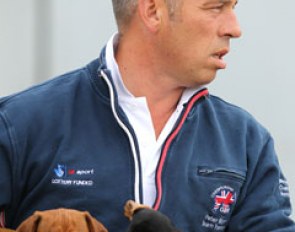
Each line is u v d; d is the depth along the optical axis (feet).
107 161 25.57
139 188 25.48
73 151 25.59
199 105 26.84
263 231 26.61
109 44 26.45
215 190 26.21
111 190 25.41
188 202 25.90
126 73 26.37
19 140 25.52
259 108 44.88
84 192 25.36
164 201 25.61
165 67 25.93
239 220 26.73
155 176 25.75
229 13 25.67
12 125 25.57
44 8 45.21
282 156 44.91
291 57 44.83
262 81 44.86
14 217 26.13
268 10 44.93
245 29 44.93
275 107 44.91
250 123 27.43
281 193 27.30
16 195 25.79
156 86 26.18
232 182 26.40
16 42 45.37
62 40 45.34
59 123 25.76
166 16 25.63
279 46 44.88
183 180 25.86
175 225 25.67
